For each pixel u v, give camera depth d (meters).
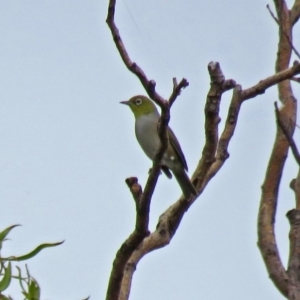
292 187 9.76
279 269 9.09
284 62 11.97
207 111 9.98
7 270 7.69
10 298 7.65
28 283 7.76
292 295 7.61
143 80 8.76
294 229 7.92
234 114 10.73
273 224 9.77
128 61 8.72
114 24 8.74
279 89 11.55
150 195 9.11
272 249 9.38
